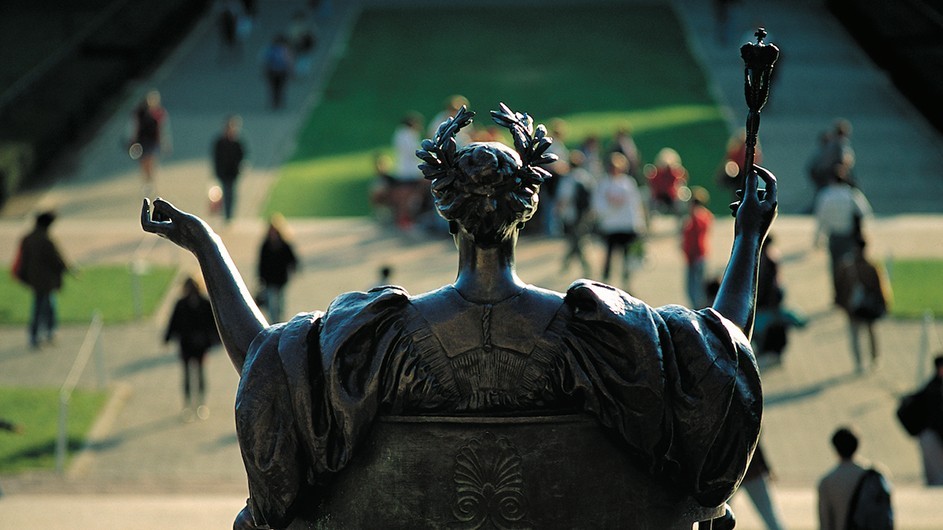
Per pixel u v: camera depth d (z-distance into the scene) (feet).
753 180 17.07
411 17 233.96
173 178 153.99
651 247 125.59
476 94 190.49
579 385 14.64
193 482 79.30
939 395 71.82
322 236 130.52
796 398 92.27
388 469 14.90
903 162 159.12
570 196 114.11
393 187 133.59
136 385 95.04
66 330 105.70
